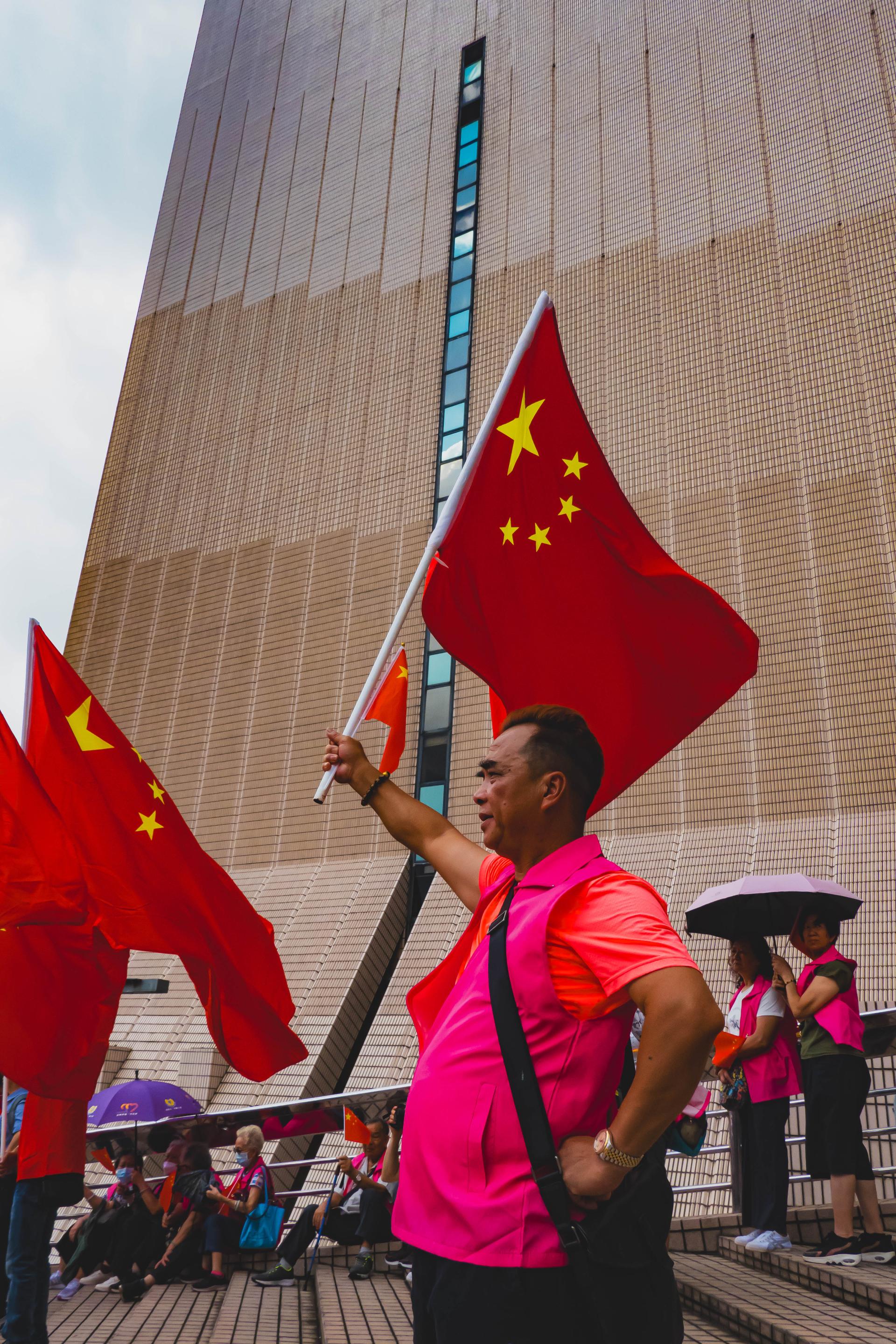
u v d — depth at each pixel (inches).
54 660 176.1
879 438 396.5
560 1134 47.2
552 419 103.9
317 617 511.5
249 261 647.8
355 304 582.9
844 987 153.4
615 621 99.0
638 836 393.1
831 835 354.9
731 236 466.0
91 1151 253.4
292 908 453.1
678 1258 174.7
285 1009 168.6
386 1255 219.8
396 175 605.0
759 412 428.5
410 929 435.8
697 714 98.0
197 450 606.5
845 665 374.3
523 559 98.0
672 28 530.6
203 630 548.4
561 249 518.9
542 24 585.6
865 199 434.0
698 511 427.8
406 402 534.0
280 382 592.1
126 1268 233.1
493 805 58.1
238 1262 243.6
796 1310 122.7
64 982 151.3
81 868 158.1
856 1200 171.0
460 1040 50.7
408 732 464.4
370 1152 225.3
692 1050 43.7
